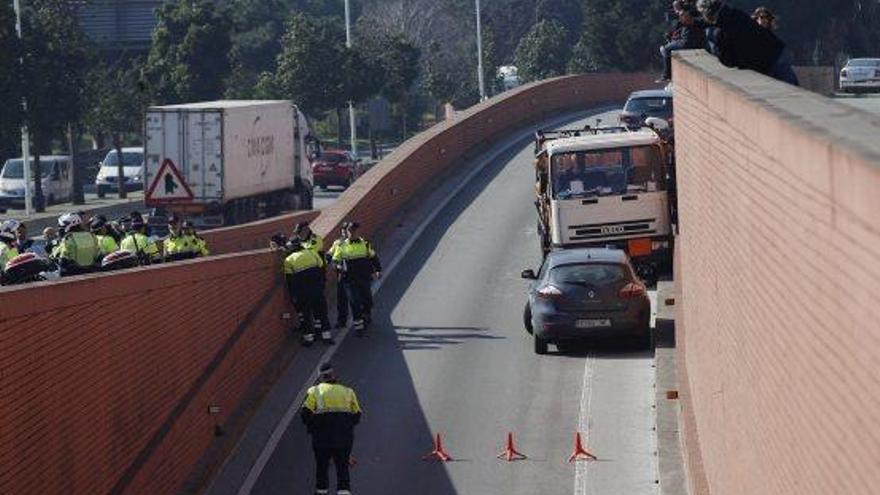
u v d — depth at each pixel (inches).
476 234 3902.6
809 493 703.7
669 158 3100.4
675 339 2432.3
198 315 2031.3
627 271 2529.5
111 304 1565.0
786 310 781.9
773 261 836.0
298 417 2262.6
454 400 2315.5
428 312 3016.7
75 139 6688.0
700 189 1524.4
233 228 3563.0
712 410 1395.2
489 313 2979.8
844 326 595.2
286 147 5477.4
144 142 4982.8
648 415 2162.9
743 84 1082.7
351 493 1903.3
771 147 805.9
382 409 2293.3
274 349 2573.8
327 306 2974.9
